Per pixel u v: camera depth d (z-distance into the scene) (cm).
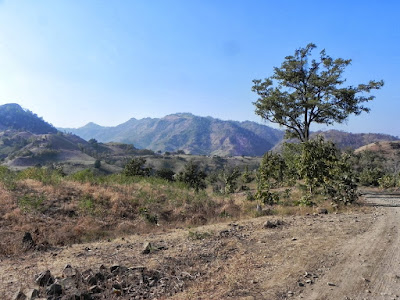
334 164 1530
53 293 422
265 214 1289
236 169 3206
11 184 1273
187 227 1104
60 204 1201
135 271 536
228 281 512
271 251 680
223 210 1404
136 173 2919
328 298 445
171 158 16188
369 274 528
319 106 2331
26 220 1003
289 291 469
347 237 780
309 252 660
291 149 1934
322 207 1359
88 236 952
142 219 1206
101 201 1308
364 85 2311
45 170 1642
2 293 452
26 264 621
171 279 519
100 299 435
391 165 4959
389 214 1162
